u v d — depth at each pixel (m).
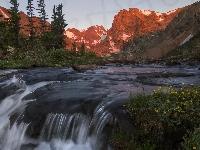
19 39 42.12
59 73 14.95
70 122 6.45
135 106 5.67
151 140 5.02
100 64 27.78
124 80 11.88
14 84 11.35
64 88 9.42
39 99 8.13
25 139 6.77
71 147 6.02
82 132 6.19
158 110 5.20
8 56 25.62
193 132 4.37
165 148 4.81
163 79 11.91
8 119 7.84
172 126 4.91
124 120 5.68
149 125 5.21
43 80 12.09
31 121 6.98
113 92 8.27
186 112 5.05
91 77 13.15
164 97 5.71
